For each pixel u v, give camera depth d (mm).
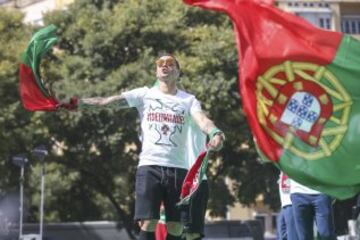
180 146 18062
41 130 74625
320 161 16750
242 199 83625
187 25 81188
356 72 16594
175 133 18000
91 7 81250
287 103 16656
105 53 77438
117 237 97438
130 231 85875
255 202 86000
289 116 16672
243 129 75938
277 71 16594
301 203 23703
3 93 72688
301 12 125000
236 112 75188
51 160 78562
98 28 78938
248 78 16531
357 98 16656
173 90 18391
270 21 16594
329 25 126875
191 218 18047
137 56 77500
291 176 16812
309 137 16719
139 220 18031
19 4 144500
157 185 17812
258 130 16547
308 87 16688
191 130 18188
